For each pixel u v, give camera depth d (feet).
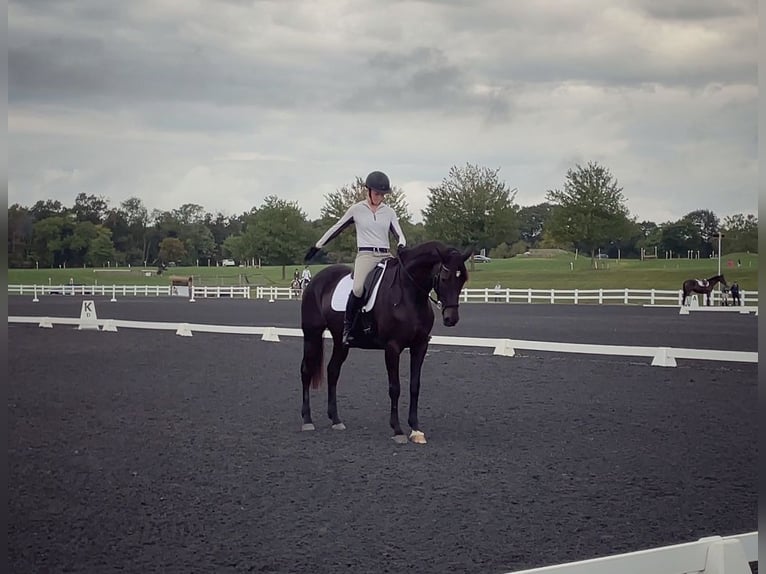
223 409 37.22
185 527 20.48
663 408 37.42
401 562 18.24
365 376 48.65
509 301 151.53
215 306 136.56
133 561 18.22
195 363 54.90
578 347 56.80
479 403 38.60
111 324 84.79
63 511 21.77
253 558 18.43
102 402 39.09
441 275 28.58
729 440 30.78
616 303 146.30
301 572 17.65
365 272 30.53
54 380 46.68
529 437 31.14
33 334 79.15
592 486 24.45
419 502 22.66
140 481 24.70
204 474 25.50
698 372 49.90
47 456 27.94
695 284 124.16
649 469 26.50
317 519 21.15
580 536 20.08
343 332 31.27
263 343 69.87
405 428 32.83
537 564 18.17
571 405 38.11
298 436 31.24
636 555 14.17
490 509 22.11
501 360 56.18
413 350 30.37
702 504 22.81
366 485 24.29
